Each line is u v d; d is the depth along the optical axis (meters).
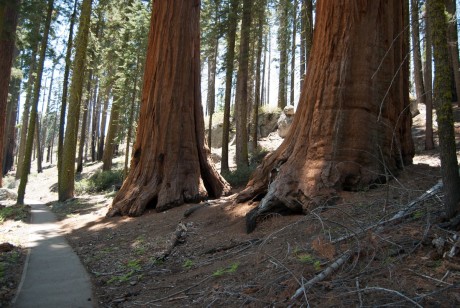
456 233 3.63
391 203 5.32
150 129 12.59
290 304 3.35
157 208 11.41
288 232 5.83
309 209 6.41
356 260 3.68
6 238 9.18
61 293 5.17
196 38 13.55
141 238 8.56
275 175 7.81
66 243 8.98
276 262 4.48
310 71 8.02
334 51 7.50
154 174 12.13
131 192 12.04
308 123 7.59
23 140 35.00
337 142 6.98
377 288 2.94
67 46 18.88
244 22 17.58
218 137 32.09
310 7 12.72
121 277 5.86
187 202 11.89
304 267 4.01
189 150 12.61
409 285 3.14
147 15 19.42
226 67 18.77
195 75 13.41
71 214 14.15
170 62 12.80
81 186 22.53
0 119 15.66
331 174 6.71
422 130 17.83
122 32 21.80
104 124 38.16
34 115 16.22
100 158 37.88
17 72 25.73
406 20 8.95
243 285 4.27
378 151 7.00
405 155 7.92
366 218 5.07
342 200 6.26
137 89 20.81
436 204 4.61
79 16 18.94
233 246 6.32
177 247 7.39
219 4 19.28
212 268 5.48
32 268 6.54
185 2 13.12
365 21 7.39
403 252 3.76
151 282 5.57
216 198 12.79
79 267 6.65
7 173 39.12
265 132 28.77
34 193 27.27
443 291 2.91
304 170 7.07
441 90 4.00
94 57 20.94
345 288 3.31
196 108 13.37
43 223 12.52
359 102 7.12
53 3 16.88
